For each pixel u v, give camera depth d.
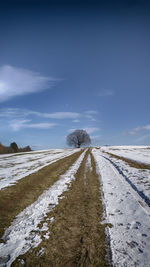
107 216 5.02
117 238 3.82
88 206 5.89
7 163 18.64
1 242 3.82
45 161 19.42
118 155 24.28
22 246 3.64
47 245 3.65
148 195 6.55
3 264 3.06
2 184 8.94
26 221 4.87
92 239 3.82
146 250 3.35
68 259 3.18
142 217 4.84
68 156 25.98
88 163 16.83
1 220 4.96
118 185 8.43
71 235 4.03
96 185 8.65
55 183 9.38
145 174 10.27
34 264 3.05
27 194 7.53
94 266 2.97
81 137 79.31
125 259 3.11
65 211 5.55
